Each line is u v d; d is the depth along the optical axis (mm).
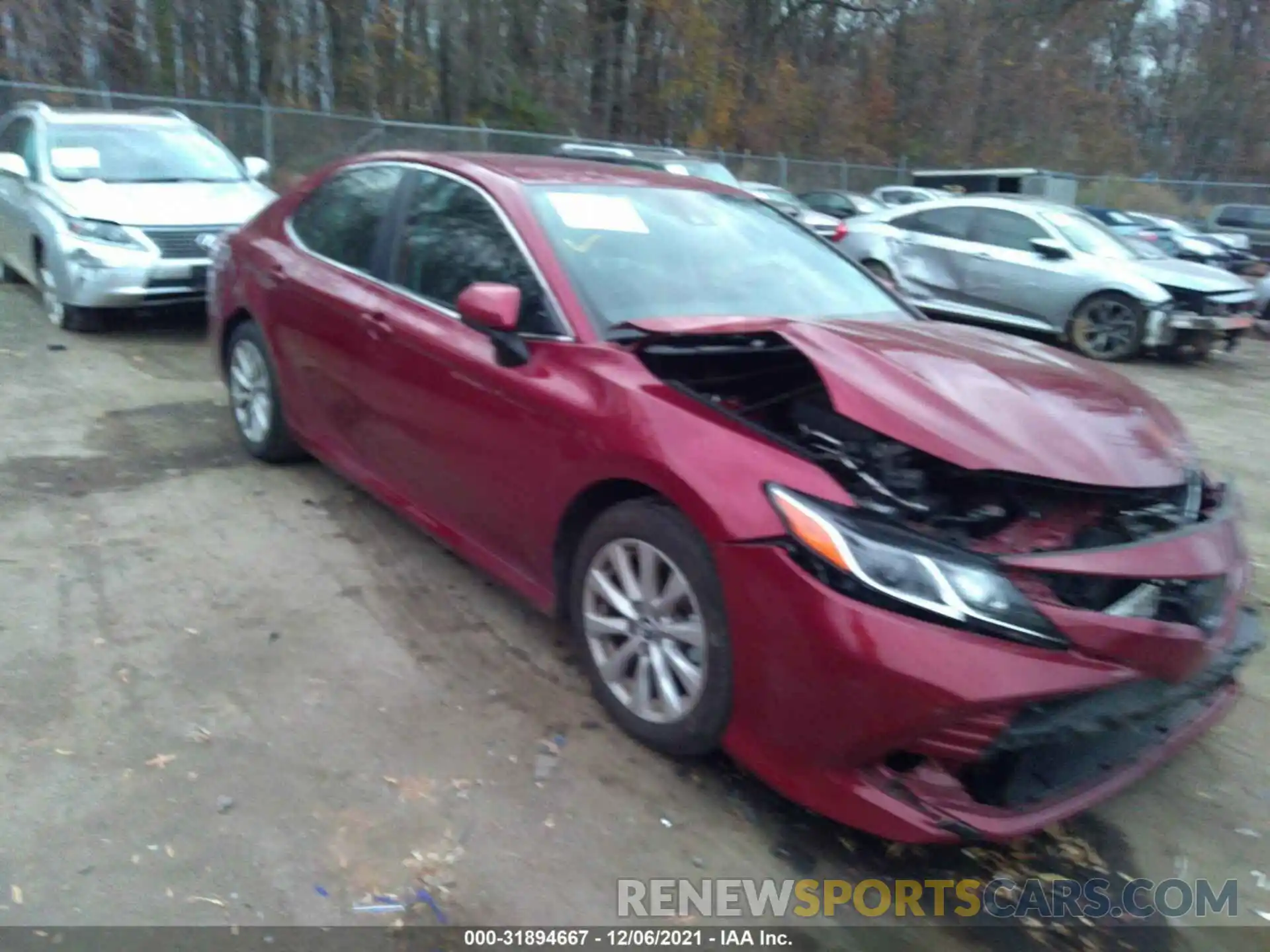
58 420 6184
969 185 25953
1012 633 2643
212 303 5840
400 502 4469
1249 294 11508
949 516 3008
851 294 4418
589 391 3432
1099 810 3297
